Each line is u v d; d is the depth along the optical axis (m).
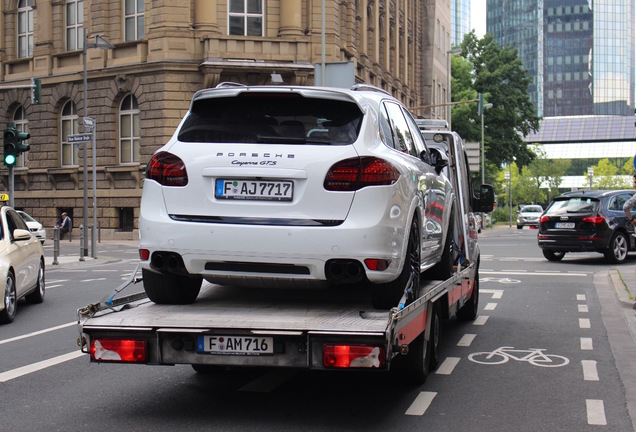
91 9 42.38
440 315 8.52
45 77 44.59
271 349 5.75
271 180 6.20
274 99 6.47
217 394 7.14
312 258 6.09
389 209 6.21
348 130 6.32
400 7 61.38
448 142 11.12
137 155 41.59
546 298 14.73
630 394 7.26
